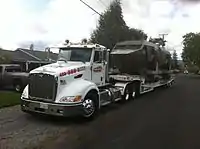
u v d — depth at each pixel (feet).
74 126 25.90
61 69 27.40
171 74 84.12
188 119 30.22
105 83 35.09
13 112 31.65
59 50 32.60
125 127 25.86
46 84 26.37
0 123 26.40
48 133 23.16
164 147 19.99
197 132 24.52
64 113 25.63
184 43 249.14
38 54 145.48
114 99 38.04
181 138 22.48
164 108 37.68
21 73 51.42
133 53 48.08
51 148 19.08
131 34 111.86
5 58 96.73
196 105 40.96
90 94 28.81
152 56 55.31
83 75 29.73
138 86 48.83
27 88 28.84
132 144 20.52
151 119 29.89
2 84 53.06
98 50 32.42
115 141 21.15
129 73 48.44
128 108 37.22
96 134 23.13
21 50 142.72
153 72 57.72
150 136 22.89
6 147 19.02
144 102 43.70
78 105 26.35
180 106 39.75
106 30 111.04
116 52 48.55
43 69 27.61
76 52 31.68
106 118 29.96
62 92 26.45
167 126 26.68
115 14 114.73
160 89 71.46
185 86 84.84
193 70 303.68
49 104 25.98
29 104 27.30
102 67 33.73
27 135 22.35
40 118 28.91
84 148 19.26
